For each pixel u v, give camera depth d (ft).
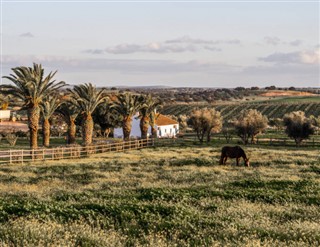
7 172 105.60
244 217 44.04
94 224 40.47
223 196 58.39
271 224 41.50
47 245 31.04
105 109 294.66
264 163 114.93
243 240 33.88
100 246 32.65
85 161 134.62
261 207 50.78
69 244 31.94
